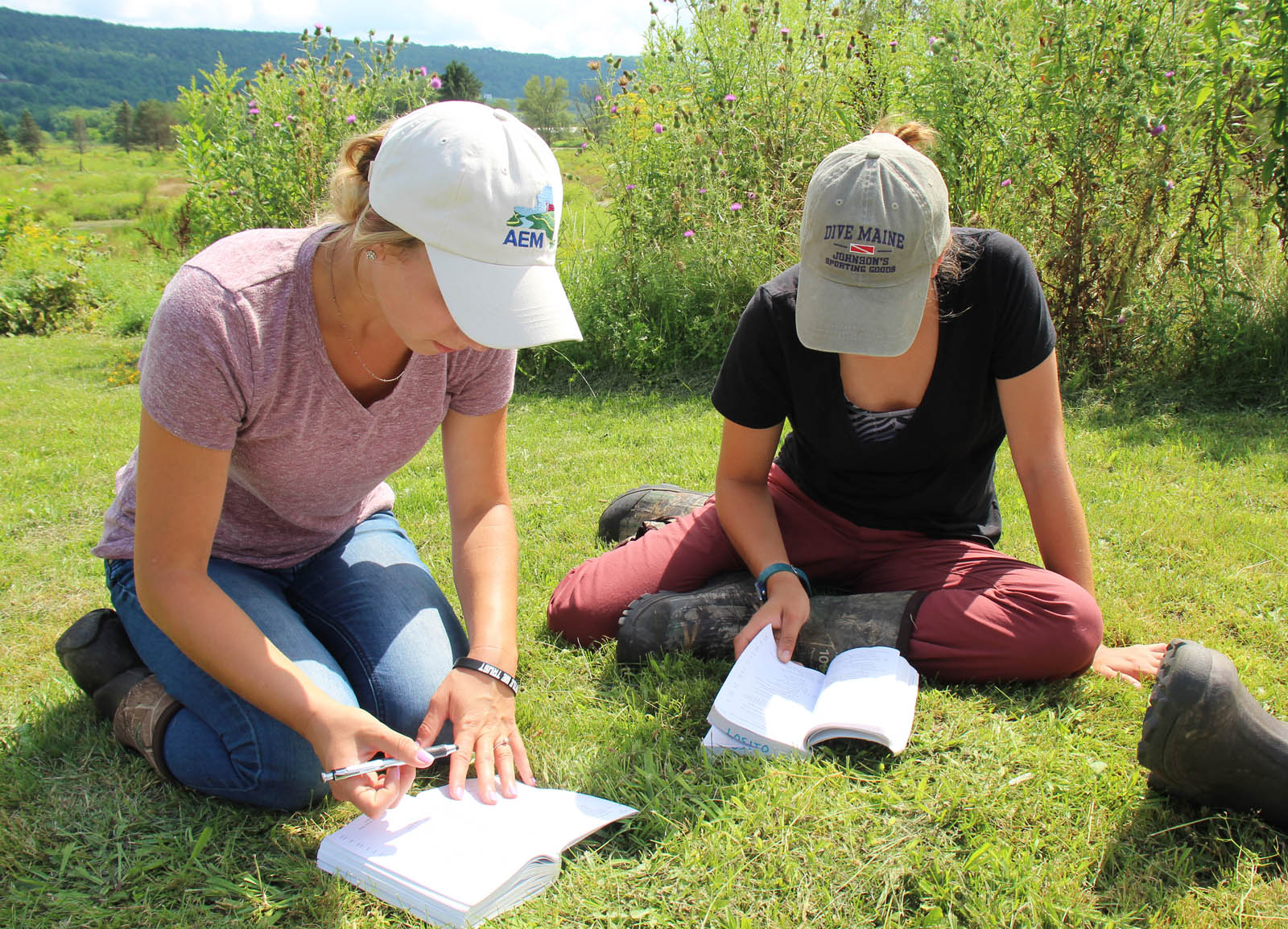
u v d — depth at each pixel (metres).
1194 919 1.46
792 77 5.70
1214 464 3.55
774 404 2.25
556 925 1.49
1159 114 4.53
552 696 2.17
